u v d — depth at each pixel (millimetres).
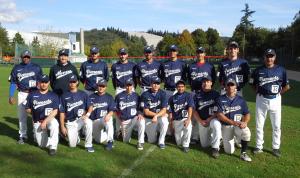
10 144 7488
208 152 7176
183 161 6555
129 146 7531
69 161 6441
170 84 8367
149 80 8469
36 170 5957
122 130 7809
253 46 65000
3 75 27531
